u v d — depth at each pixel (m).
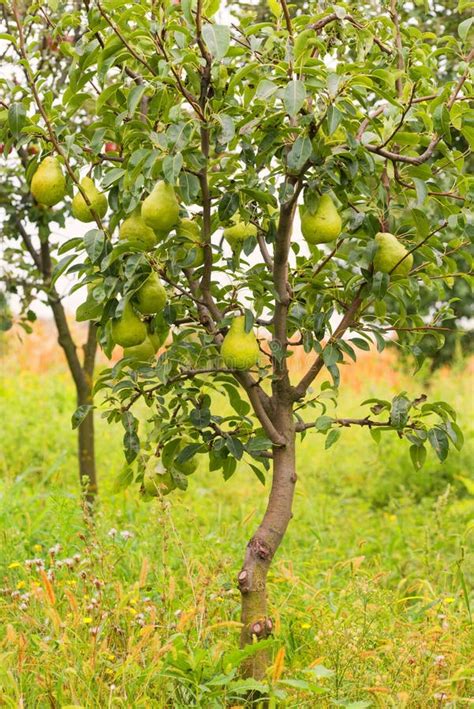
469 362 10.90
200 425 3.39
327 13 3.11
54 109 3.34
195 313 3.47
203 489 7.02
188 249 3.24
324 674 2.99
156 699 3.22
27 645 3.33
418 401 3.46
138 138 3.04
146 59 3.16
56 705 3.11
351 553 5.49
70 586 3.91
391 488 7.60
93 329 6.03
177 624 3.45
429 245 3.41
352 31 3.44
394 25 3.39
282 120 3.03
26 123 3.24
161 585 3.99
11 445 8.56
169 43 3.00
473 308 9.92
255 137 3.14
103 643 3.14
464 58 3.26
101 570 3.89
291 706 3.10
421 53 3.49
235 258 3.32
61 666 3.14
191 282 3.42
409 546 5.80
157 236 3.11
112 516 5.70
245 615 3.36
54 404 10.36
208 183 3.17
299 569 4.98
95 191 3.23
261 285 3.23
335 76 2.77
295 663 3.52
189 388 3.45
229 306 3.27
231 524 5.77
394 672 3.35
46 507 5.46
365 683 3.35
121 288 3.07
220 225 3.50
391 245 3.22
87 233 3.06
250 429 3.56
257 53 3.16
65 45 3.28
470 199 3.24
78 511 5.41
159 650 3.02
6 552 4.62
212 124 2.90
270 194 3.25
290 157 2.83
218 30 2.63
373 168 2.98
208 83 2.91
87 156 3.33
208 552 4.56
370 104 4.77
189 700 3.21
